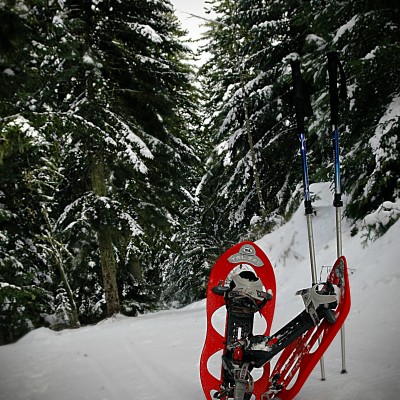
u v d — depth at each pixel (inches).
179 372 204.7
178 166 565.0
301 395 144.0
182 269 805.9
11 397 204.7
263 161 592.7
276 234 439.5
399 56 290.4
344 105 329.4
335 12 337.4
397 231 273.7
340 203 169.9
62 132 357.1
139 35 522.6
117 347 292.0
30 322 494.9
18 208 466.6
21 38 318.7
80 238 507.2
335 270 151.2
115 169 531.5
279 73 535.8
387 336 185.6
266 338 142.7
